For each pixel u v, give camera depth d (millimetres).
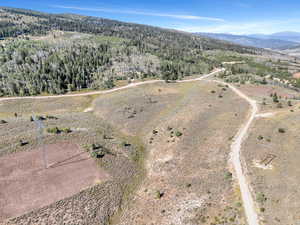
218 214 34969
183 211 37031
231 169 46062
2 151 51000
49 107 100000
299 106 75188
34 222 33875
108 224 36906
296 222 31344
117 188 44469
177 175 48406
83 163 50125
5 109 94875
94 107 99750
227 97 95062
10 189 40375
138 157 58656
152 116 84125
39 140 57125
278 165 45250
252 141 55344
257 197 36812
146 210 39312
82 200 39312
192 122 71875
